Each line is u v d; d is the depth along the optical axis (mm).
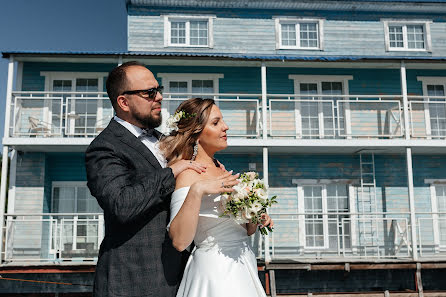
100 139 2146
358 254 12344
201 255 2305
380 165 13109
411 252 11461
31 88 12688
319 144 11359
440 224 12961
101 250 2154
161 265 2123
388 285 11250
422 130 12789
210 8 14516
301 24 14875
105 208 1941
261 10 14633
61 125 11375
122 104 2258
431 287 11312
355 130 12188
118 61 11844
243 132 11453
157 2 14219
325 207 12820
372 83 13516
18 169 11992
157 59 11875
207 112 2453
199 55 11539
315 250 12453
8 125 11000
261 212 2309
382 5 14664
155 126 2354
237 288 2225
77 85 12938
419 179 13188
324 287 11125
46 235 11906
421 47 15094
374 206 12812
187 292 2246
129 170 2139
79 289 10266
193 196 2029
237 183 2164
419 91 13602
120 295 2023
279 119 11922
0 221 10266
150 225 2131
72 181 12539
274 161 12984
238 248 2371
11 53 11297
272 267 10258
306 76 13383
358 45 14781
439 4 14625
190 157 2461
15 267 9914
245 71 13328
